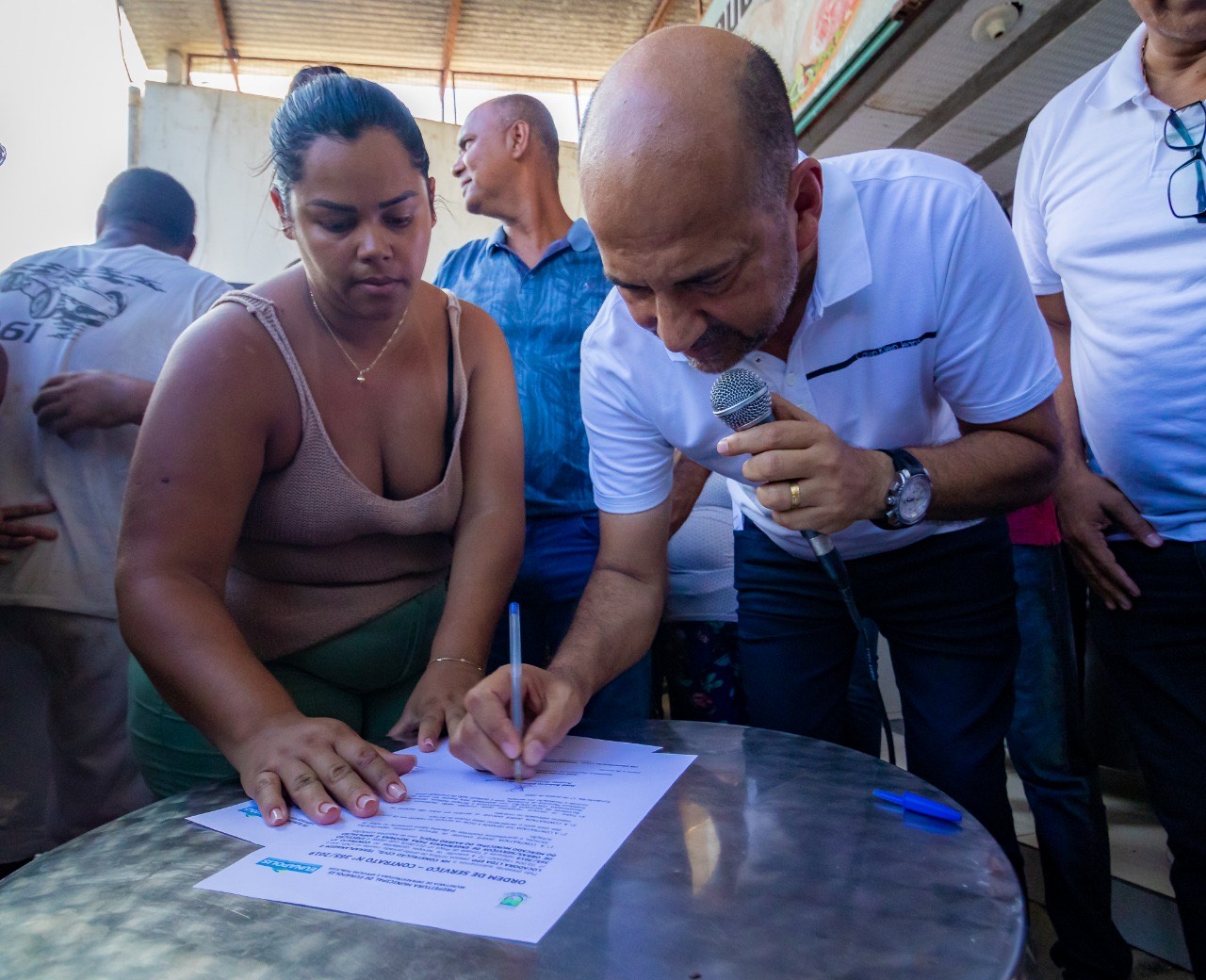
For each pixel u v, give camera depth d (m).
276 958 0.53
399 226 1.02
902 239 1.02
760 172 0.81
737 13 3.14
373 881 0.63
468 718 0.88
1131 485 1.33
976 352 1.06
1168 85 1.25
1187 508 1.27
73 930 0.59
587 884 0.61
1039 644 1.69
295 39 5.38
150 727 1.08
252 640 1.12
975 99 2.43
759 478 0.89
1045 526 1.69
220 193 4.50
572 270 1.95
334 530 1.11
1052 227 1.42
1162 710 1.33
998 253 1.03
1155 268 1.25
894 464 0.94
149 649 0.92
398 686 1.22
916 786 0.79
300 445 1.09
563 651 1.08
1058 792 1.67
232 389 1.00
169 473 0.97
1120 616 1.37
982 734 1.21
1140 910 1.81
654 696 2.17
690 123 0.77
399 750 0.98
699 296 0.84
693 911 0.57
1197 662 1.29
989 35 2.14
